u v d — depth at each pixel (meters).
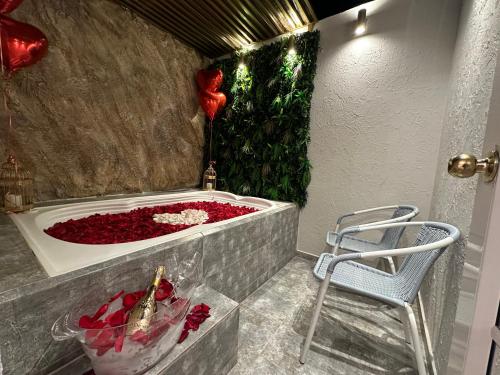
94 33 1.91
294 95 2.35
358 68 2.08
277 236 2.07
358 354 1.23
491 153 0.43
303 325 1.42
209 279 1.34
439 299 1.14
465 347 0.45
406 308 0.98
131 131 2.26
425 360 1.19
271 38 2.58
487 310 0.42
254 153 2.68
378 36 1.98
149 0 2.02
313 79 2.33
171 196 2.40
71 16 1.77
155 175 2.55
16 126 1.58
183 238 1.18
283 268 2.21
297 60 2.34
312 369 1.12
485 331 0.42
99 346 0.65
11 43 1.24
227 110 2.88
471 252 0.48
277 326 1.41
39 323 0.69
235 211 2.12
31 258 0.85
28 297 0.66
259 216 1.78
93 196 2.03
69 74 1.79
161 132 2.56
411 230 1.87
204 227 1.39
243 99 2.75
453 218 1.10
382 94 1.98
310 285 1.90
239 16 2.23
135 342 0.68
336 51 2.20
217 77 2.63
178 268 1.13
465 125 1.13
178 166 2.81
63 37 1.74
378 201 2.05
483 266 0.42
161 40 2.43
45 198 1.76
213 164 3.07
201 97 2.72
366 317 1.53
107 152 2.09
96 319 0.74
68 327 0.69
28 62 1.35
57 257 0.88
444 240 0.90
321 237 2.36
